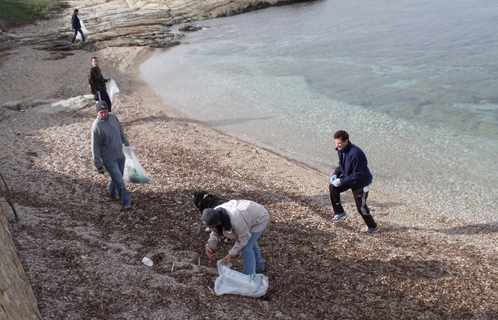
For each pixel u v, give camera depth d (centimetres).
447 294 498
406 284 512
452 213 748
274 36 2445
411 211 750
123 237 568
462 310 471
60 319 382
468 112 1262
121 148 618
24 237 505
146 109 1259
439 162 958
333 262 553
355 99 1399
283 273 524
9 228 515
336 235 626
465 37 2164
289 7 3338
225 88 1537
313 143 1073
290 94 1462
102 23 2797
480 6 2938
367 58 1903
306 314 453
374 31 2434
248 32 2583
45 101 1284
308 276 520
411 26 2497
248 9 3244
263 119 1237
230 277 468
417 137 1099
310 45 2188
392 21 2666
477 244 638
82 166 786
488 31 2244
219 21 2969
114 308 412
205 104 1372
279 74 1705
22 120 1095
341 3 3416
